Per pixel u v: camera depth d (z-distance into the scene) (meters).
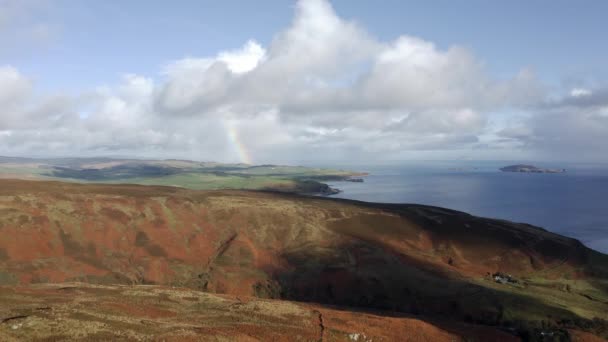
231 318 58.62
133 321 49.69
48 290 65.56
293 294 101.12
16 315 46.19
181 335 46.12
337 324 60.66
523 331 77.00
